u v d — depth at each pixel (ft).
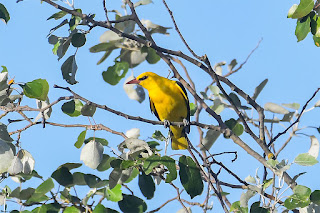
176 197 35.17
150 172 33.37
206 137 39.27
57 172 33.68
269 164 32.89
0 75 34.40
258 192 33.53
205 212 32.04
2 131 33.73
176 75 39.45
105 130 35.50
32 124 34.45
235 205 35.12
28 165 34.17
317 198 32.32
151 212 34.78
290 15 38.06
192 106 45.16
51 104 34.01
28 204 33.83
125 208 33.73
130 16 40.40
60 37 38.04
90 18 37.45
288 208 32.04
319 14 37.24
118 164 33.86
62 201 33.68
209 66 37.24
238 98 41.04
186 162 33.73
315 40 38.04
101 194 33.60
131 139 34.81
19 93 35.60
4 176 34.42
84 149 34.76
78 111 37.24
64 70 37.63
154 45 38.24
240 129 39.09
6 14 36.14
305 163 32.17
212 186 33.88
